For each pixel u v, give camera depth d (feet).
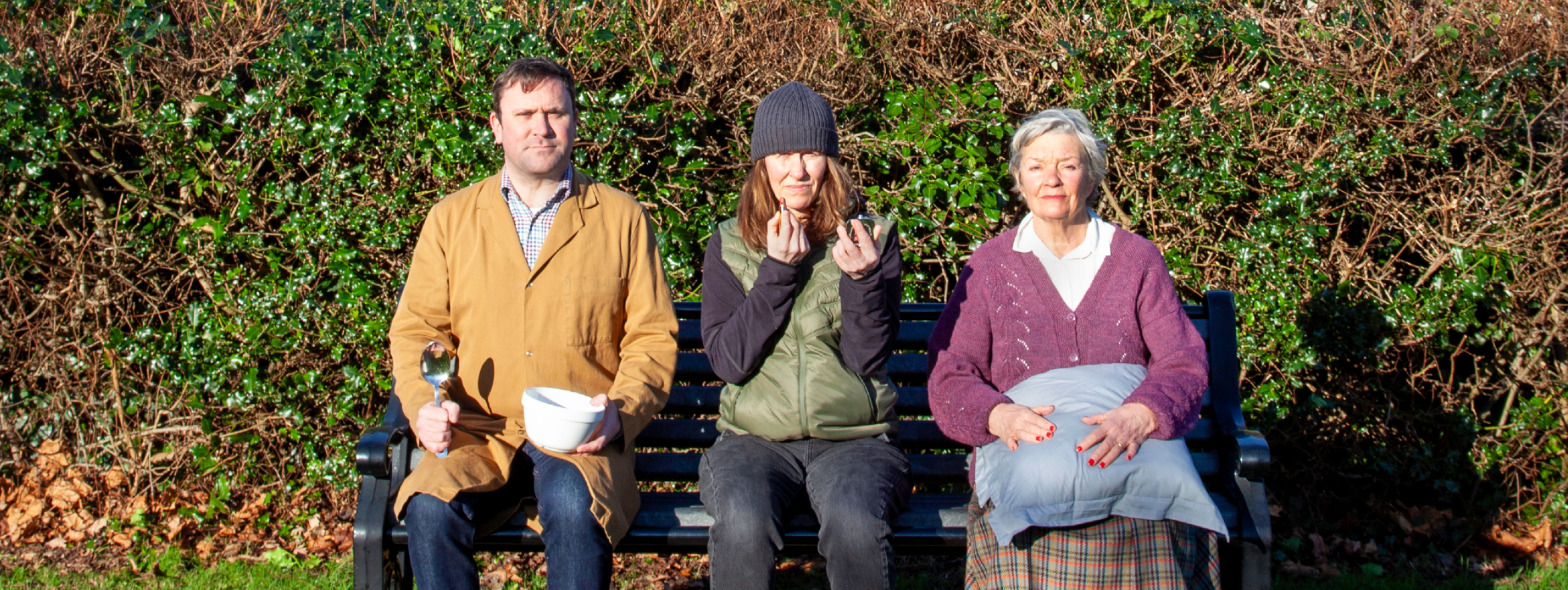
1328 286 12.41
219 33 12.07
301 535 12.22
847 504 7.66
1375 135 12.33
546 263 8.27
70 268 12.47
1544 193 12.36
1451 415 12.66
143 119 11.93
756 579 7.64
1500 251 12.53
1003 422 7.84
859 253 7.82
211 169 12.13
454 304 8.42
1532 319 12.71
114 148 12.32
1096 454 7.39
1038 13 12.73
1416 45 12.46
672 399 9.56
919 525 8.25
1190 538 7.73
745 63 12.44
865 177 12.62
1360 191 12.62
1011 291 8.50
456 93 11.98
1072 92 12.46
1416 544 12.34
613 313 8.47
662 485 12.12
